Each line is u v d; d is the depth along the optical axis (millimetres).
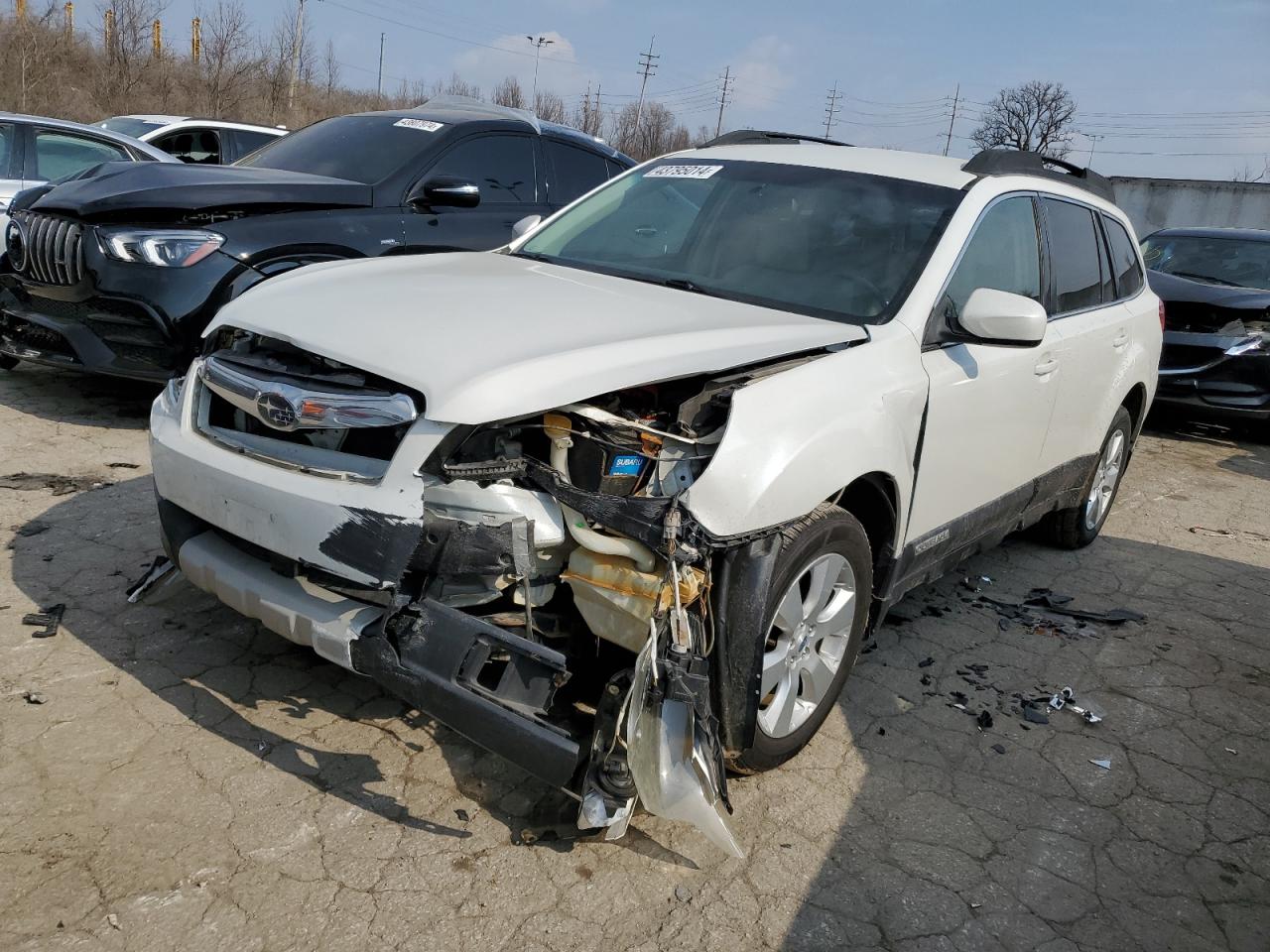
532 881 2494
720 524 2488
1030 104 63750
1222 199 30328
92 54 32000
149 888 2336
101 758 2768
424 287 3125
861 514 3248
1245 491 7223
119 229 5309
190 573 2883
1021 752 3357
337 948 2230
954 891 2654
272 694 3154
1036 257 4137
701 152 4340
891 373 3102
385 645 2467
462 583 2551
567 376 2496
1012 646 4160
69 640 3342
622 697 2518
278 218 5641
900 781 3109
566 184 7086
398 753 2930
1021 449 4047
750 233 3725
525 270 3592
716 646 2580
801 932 2441
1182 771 3359
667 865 2613
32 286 5566
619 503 2471
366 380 2596
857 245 3576
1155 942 2561
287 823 2598
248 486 2646
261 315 2920
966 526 3793
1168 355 8625
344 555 2482
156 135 9680
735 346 2816
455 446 2463
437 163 6363
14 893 2271
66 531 4199
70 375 6844
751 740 2668
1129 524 6121
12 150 7414
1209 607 4832
